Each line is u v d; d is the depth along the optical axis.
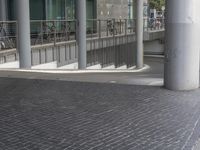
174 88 9.51
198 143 5.69
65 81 11.11
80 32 23.58
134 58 34.97
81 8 23.52
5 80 11.35
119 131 6.16
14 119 6.86
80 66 23.58
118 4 42.03
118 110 7.51
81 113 7.27
